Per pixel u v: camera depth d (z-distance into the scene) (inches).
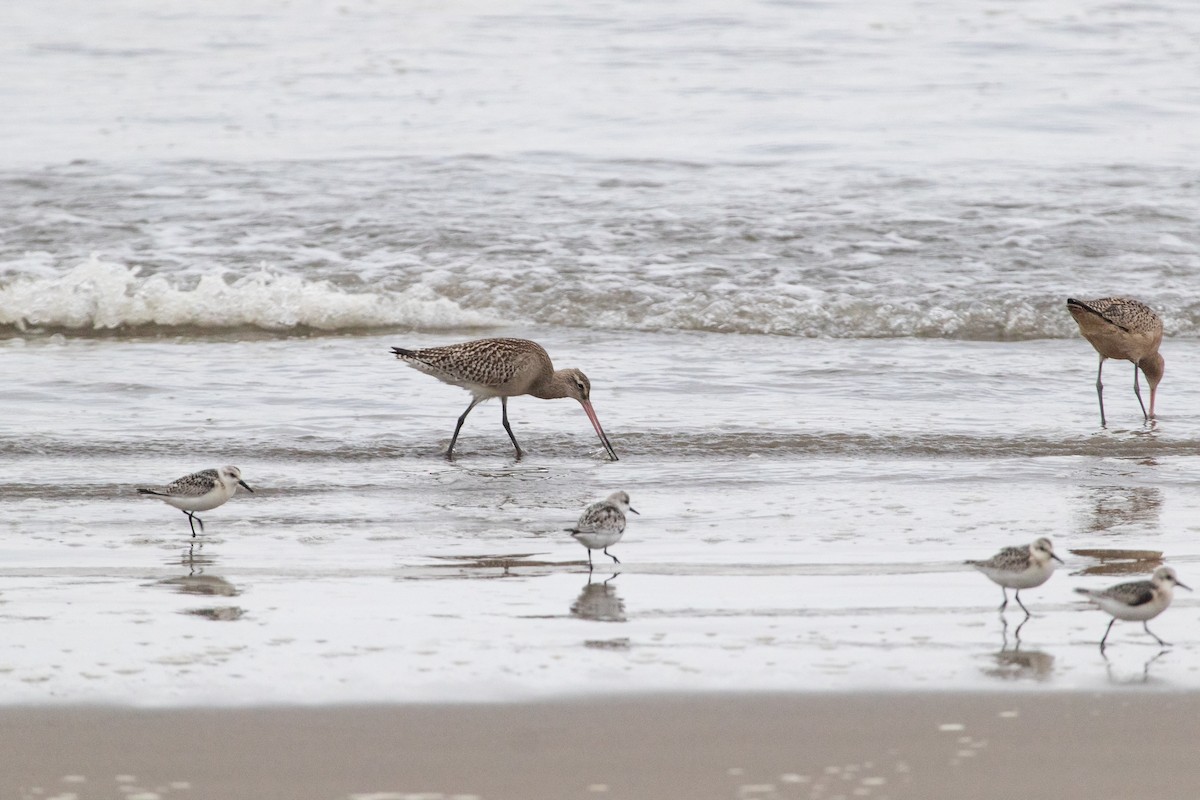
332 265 880.3
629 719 289.1
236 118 1293.1
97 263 854.5
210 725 285.1
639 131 1238.9
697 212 979.3
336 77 1456.7
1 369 686.5
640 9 1742.1
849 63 1504.7
